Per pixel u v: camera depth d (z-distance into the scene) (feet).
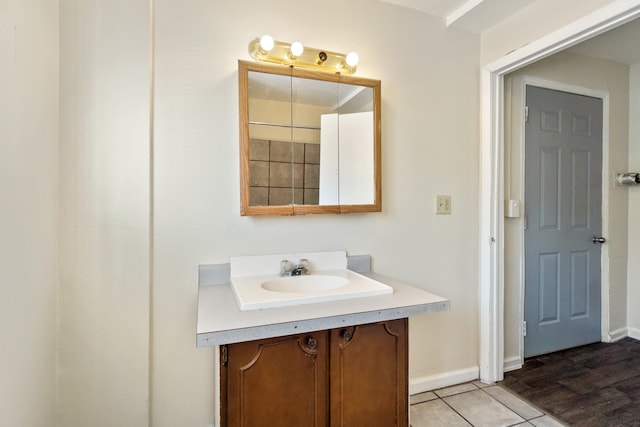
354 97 5.67
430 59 6.40
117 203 4.54
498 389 6.43
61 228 4.32
